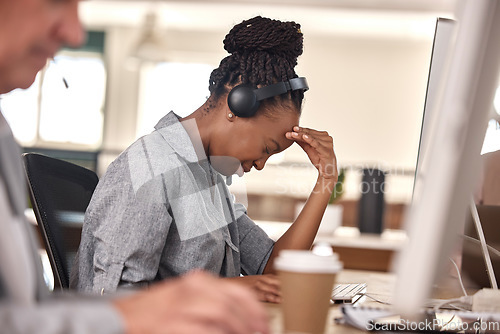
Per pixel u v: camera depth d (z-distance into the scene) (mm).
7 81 644
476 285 1472
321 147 1586
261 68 1446
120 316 514
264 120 1471
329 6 8125
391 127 9523
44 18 621
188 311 508
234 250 1592
